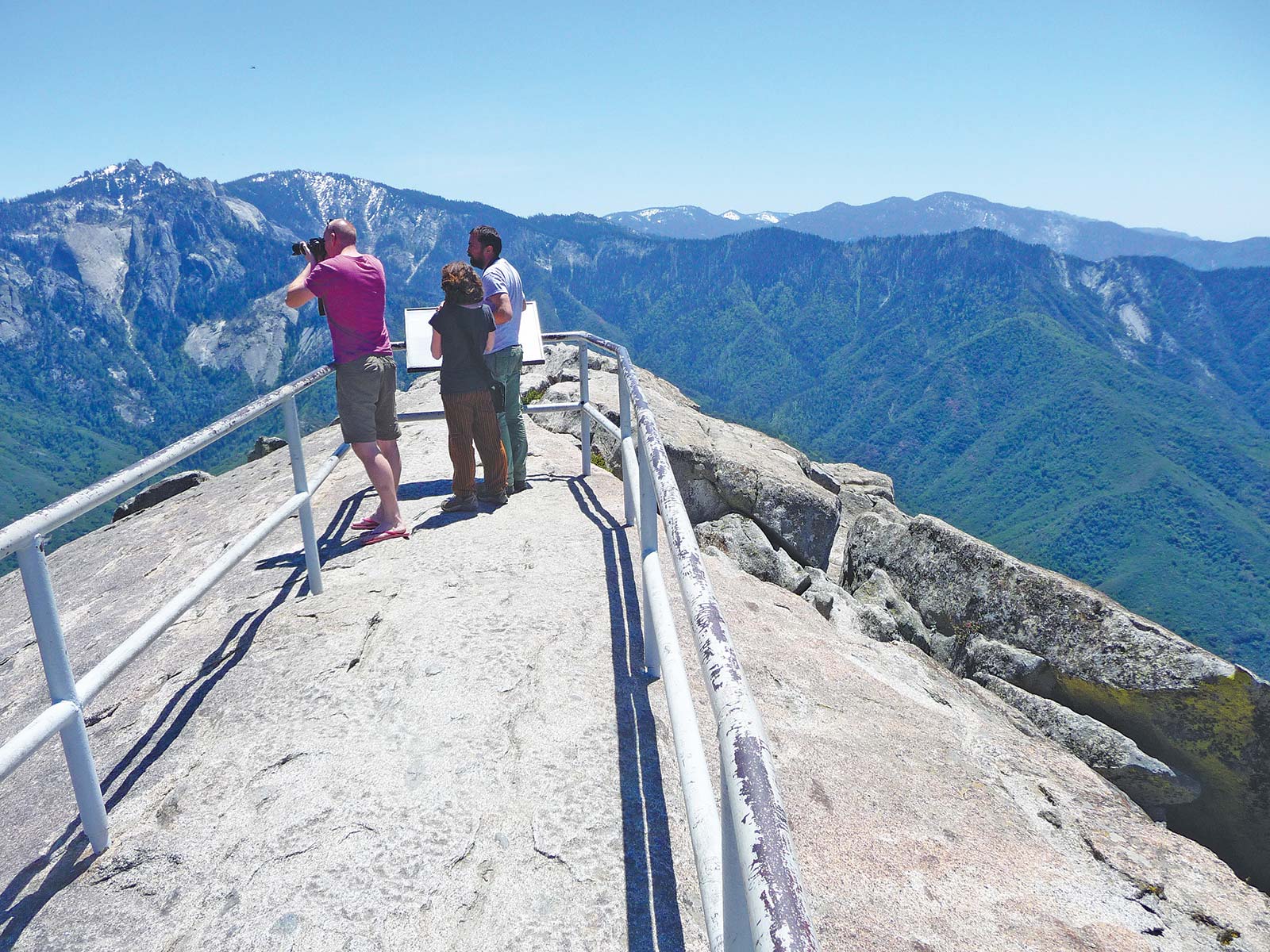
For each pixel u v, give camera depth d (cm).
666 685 260
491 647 462
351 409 634
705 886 179
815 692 487
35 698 526
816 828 354
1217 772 621
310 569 558
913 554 859
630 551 622
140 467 341
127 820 338
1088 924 324
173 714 421
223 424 430
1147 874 371
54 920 287
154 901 292
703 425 1366
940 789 408
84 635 620
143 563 795
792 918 102
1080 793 436
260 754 374
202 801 345
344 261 611
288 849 311
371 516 690
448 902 284
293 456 540
